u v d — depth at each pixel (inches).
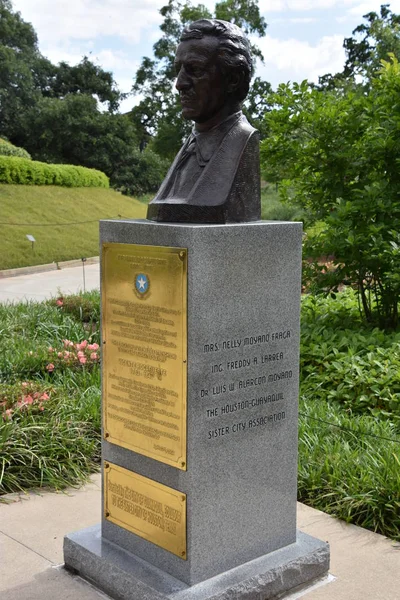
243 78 149.0
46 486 202.5
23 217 964.0
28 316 394.6
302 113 314.5
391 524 174.7
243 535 147.7
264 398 148.7
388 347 272.8
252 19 1168.2
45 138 1583.4
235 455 144.5
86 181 1248.2
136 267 142.8
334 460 195.8
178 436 138.7
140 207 1262.3
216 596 135.8
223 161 146.5
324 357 266.1
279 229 146.3
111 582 146.3
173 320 136.6
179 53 148.7
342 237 290.0
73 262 816.9
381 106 314.3
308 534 163.8
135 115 1638.8
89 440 224.5
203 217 142.6
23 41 1833.2
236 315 140.9
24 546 167.5
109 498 157.0
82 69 1834.4
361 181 319.9
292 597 146.7
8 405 232.4
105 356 154.1
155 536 146.1
